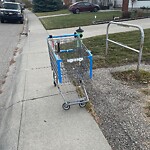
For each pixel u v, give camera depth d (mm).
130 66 5184
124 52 6383
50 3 34844
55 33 11734
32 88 4457
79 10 24594
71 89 4172
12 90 4586
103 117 3191
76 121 3176
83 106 3529
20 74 5410
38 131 3027
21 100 3969
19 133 3018
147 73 4605
